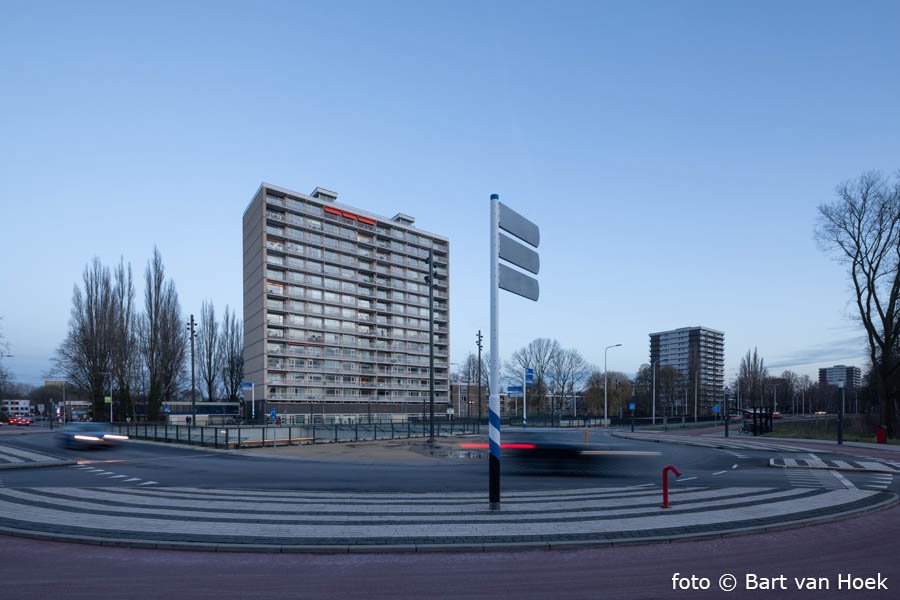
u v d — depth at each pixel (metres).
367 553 7.99
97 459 22.61
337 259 90.50
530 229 12.59
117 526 9.35
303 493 13.16
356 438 32.84
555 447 29.50
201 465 20.14
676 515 10.43
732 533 9.09
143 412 66.94
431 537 8.59
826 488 14.43
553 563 7.53
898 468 20.03
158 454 24.86
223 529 9.13
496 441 11.20
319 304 87.94
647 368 119.75
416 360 101.25
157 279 65.44
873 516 10.89
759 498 12.58
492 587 6.52
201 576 6.91
